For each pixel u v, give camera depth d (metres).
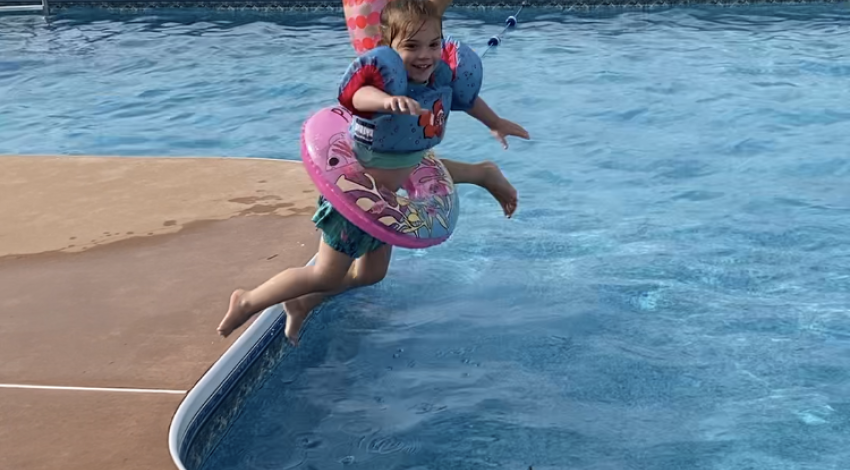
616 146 6.59
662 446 3.62
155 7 12.74
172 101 8.21
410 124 3.40
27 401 3.53
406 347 4.22
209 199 5.17
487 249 5.09
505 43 9.93
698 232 5.21
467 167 3.85
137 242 4.67
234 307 3.54
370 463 3.57
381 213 3.44
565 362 4.10
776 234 5.16
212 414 3.64
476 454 3.60
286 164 5.68
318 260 3.56
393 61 3.28
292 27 11.30
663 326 4.33
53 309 4.10
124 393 3.57
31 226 4.88
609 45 9.69
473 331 4.32
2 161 5.84
